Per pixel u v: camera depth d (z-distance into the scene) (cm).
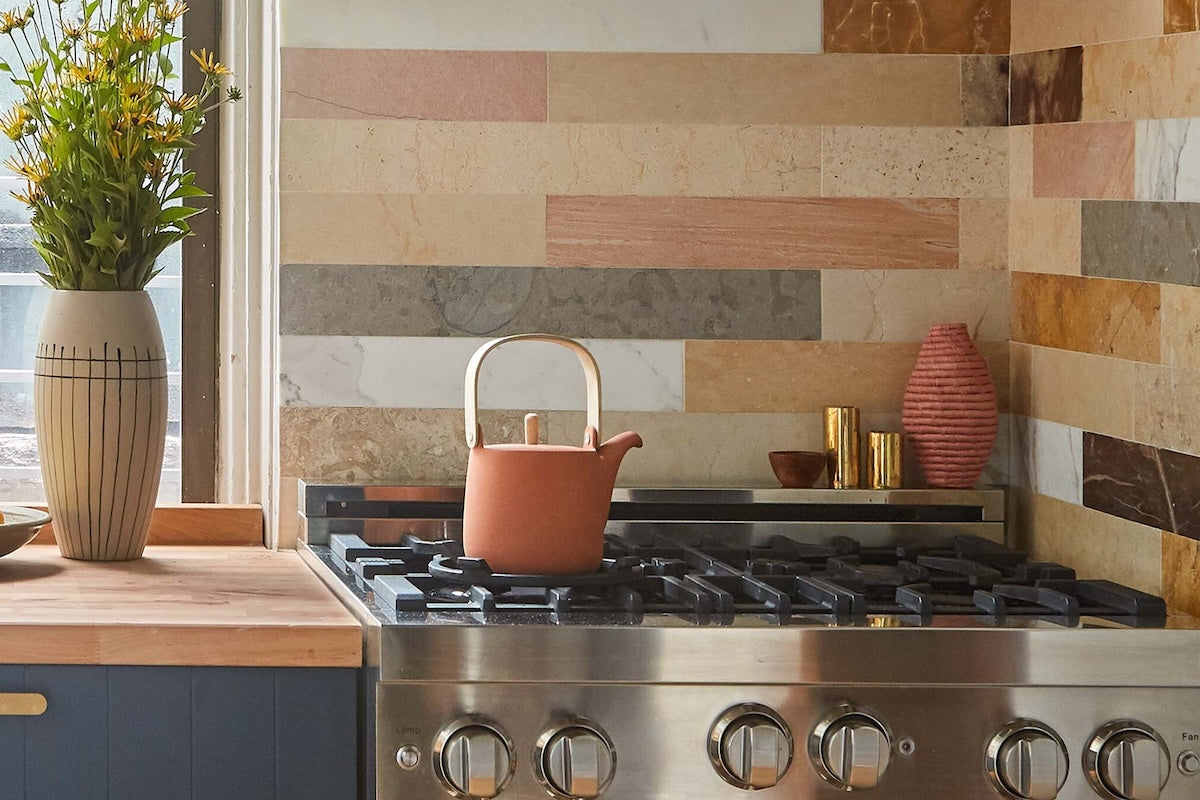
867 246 217
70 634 158
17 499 229
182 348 228
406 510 207
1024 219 212
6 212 227
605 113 213
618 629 151
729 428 217
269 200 217
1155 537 174
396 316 213
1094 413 190
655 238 215
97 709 159
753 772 149
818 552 195
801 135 215
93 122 194
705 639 151
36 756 158
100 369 192
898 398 218
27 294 228
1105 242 187
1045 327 206
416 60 211
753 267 216
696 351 216
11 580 184
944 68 216
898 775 153
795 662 151
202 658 158
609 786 151
